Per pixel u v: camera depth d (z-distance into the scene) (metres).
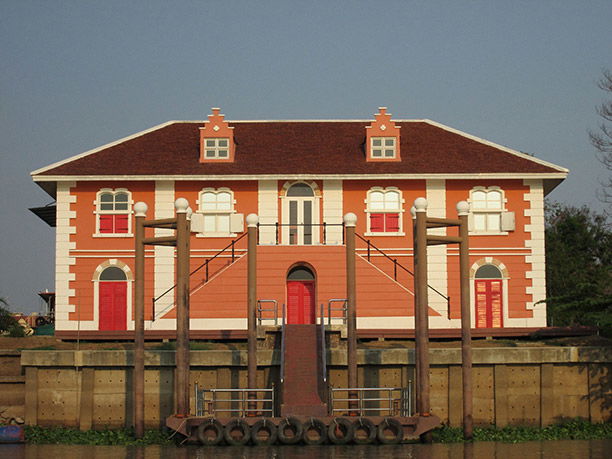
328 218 42.72
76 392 32.84
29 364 32.75
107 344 36.59
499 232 42.66
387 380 33.09
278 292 39.00
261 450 29.25
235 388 33.03
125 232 42.62
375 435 30.14
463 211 31.34
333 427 30.14
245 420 30.30
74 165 42.97
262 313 38.78
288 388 31.41
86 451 29.44
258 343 34.12
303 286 40.81
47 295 56.47
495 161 43.38
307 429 30.14
